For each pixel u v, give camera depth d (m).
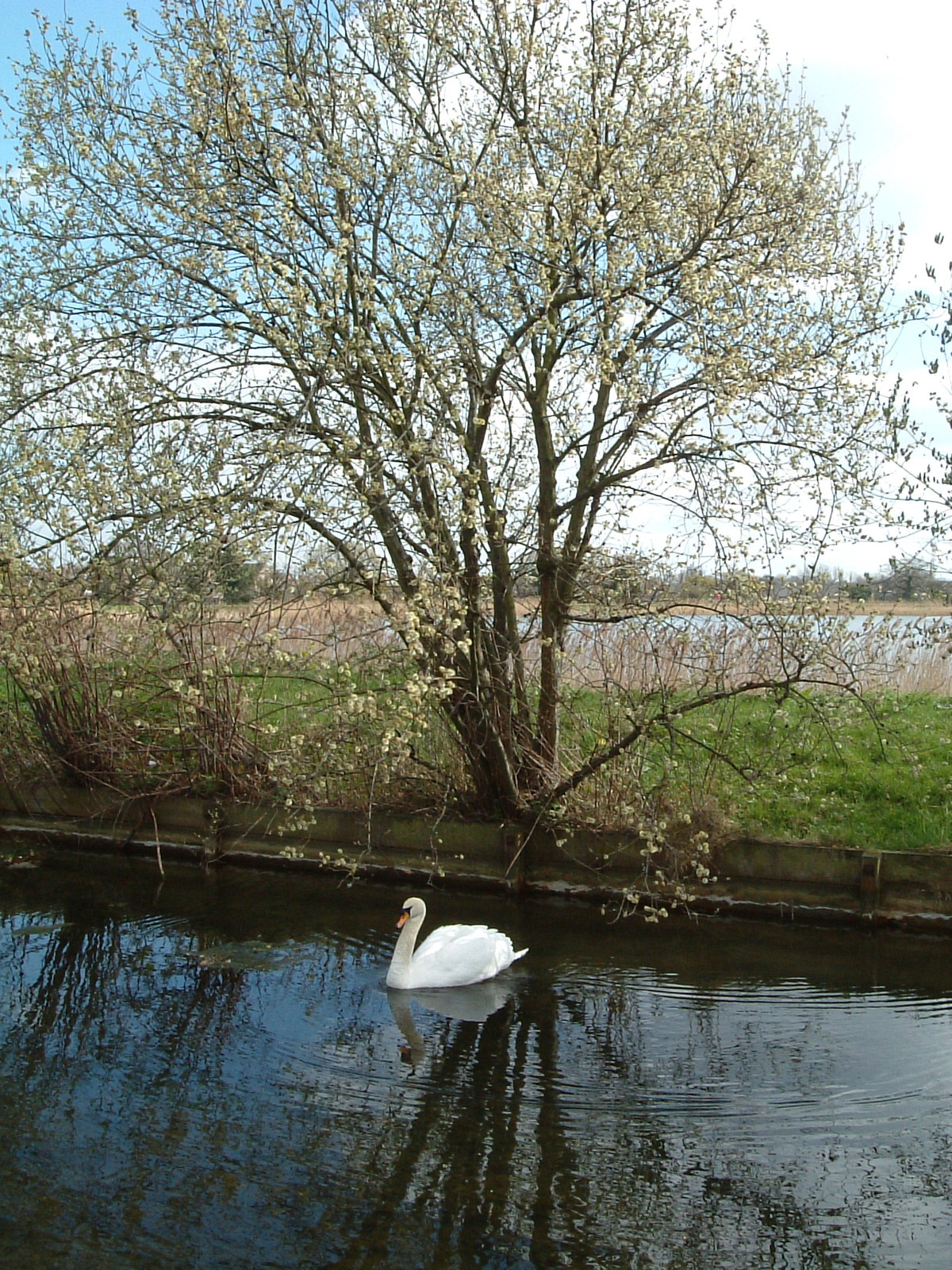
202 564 8.54
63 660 12.33
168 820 12.79
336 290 8.81
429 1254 5.58
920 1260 5.49
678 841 10.55
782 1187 6.11
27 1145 6.52
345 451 8.80
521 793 11.32
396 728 9.11
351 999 8.66
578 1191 6.09
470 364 9.72
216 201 9.59
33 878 12.02
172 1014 8.36
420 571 9.55
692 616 10.38
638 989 8.80
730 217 10.00
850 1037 7.82
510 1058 7.63
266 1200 6.01
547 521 10.32
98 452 9.33
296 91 9.50
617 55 10.37
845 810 11.09
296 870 12.20
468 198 9.37
